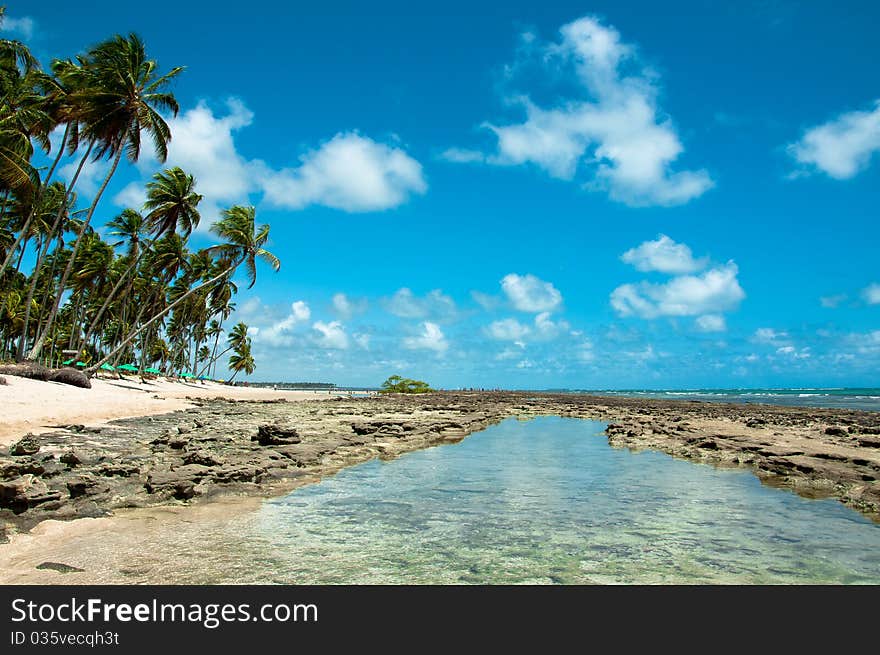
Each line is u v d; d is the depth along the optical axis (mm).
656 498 12266
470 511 10930
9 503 9766
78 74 34906
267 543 8641
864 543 8938
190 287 71062
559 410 45656
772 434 24094
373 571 7512
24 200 32469
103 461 14023
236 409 37531
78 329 68438
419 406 43000
